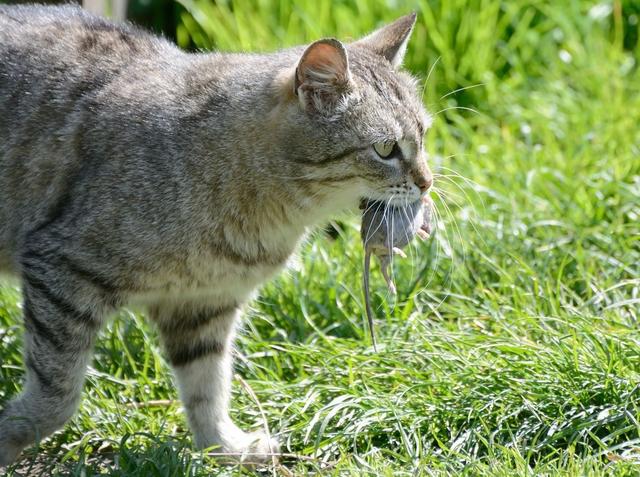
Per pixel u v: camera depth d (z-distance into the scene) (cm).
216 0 1784
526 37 1716
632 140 1469
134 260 948
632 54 1708
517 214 1341
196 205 955
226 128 961
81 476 908
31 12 1070
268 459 999
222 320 1041
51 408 966
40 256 949
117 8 1578
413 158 984
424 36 1684
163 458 942
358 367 1088
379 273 1273
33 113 1000
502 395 1012
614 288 1189
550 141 1495
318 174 969
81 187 955
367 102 965
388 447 998
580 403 995
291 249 1020
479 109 1633
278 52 1049
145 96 978
